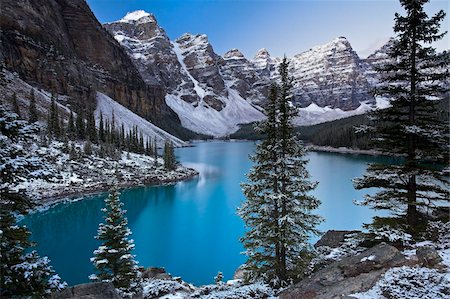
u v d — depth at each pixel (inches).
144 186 3021.7
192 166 4594.0
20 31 5905.5
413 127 543.8
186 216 2139.5
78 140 4040.4
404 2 558.6
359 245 631.8
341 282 443.2
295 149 639.8
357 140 6077.8
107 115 7042.3
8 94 4269.2
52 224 1913.1
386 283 398.6
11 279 358.3
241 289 625.6
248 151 7377.0
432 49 558.3
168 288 794.2
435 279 387.9
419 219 619.2
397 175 577.3
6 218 380.5
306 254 649.0
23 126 394.0
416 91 568.1
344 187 2824.8
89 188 2610.7
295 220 629.0
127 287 760.3
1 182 382.0
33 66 5826.8
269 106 665.0
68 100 6127.0
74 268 1312.7
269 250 671.1
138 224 1971.0
